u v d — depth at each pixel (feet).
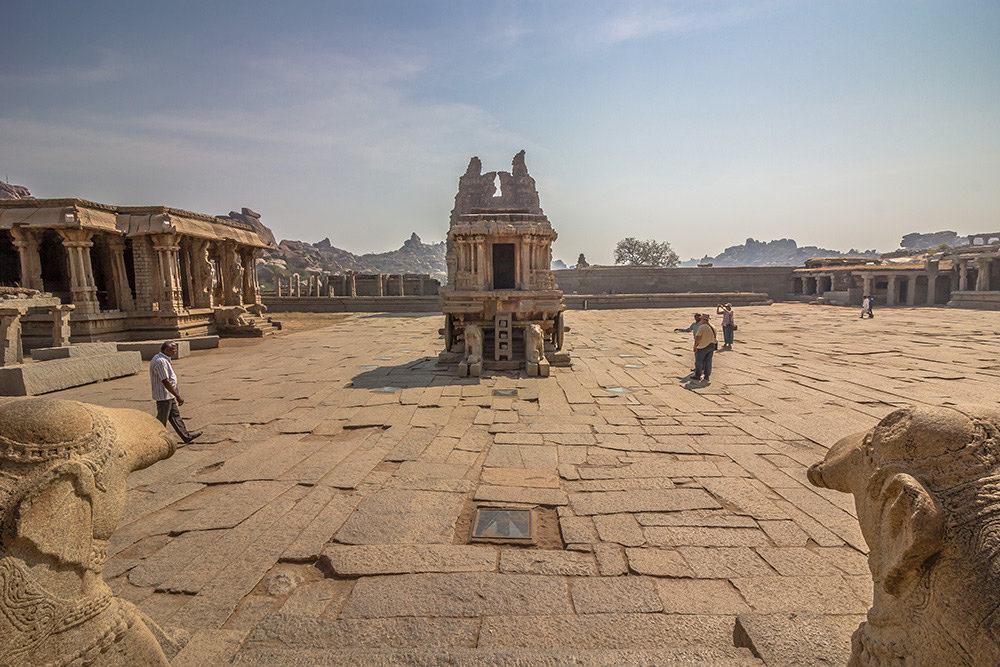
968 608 4.33
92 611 5.66
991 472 4.74
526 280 40.45
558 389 31.63
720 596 10.65
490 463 18.98
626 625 9.64
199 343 53.88
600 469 18.26
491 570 11.76
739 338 57.21
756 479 17.13
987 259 98.22
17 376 30.32
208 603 10.59
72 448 5.34
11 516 4.87
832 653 7.22
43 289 52.65
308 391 31.91
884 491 5.08
